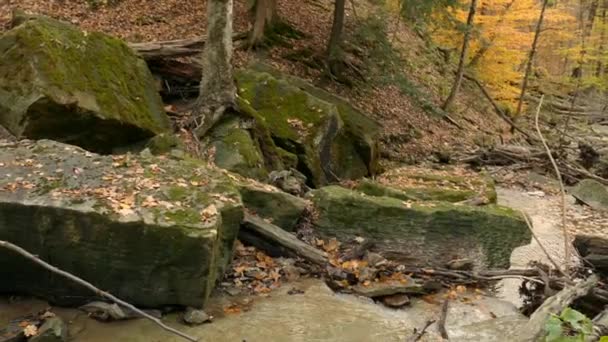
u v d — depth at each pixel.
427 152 17.12
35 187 6.22
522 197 14.09
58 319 5.62
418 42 25.02
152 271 6.09
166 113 10.68
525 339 5.39
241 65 15.21
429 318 6.89
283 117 11.98
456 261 8.20
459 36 21.97
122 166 7.14
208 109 10.40
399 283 7.48
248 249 7.82
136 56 10.45
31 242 5.97
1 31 13.20
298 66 16.95
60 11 15.12
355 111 14.29
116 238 5.95
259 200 8.36
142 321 6.05
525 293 7.75
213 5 10.29
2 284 6.15
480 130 21.67
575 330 3.86
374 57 18.25
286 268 7.59
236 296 6.84
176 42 11.91
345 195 8.65
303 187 10.29
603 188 13.75
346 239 8.52
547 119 27.08
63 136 8.55
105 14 15.77
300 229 8.59
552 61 34.94
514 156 17.16
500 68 22.80
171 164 7.54
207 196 6.81
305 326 6.31
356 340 6.12
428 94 20.81
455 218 8.58
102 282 6.12
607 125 28.67
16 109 8.28
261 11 16.48
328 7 21.70
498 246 8.66
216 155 9.71
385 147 16.23
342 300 7.09
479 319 6.98
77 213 5.89
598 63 28.47
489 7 21.11
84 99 8.59
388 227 8.52
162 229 5.96
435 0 16.12
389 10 19.78
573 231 11.34
